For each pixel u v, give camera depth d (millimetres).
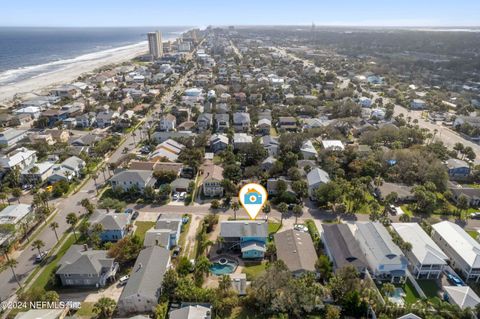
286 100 195000
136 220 85062
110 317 56688
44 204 88250
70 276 62781
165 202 93500
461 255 68062
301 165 111250
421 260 65375
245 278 63000
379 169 107812
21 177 102188
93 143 133875
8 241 73062
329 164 109375
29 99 193625
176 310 53969
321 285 61062
